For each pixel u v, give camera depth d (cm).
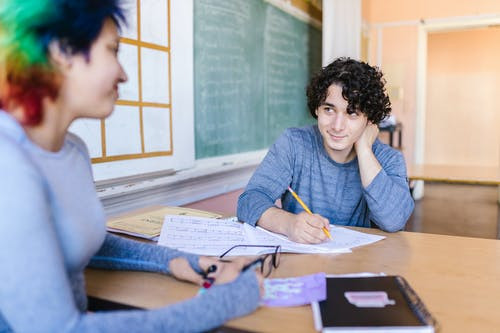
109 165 153
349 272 82
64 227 60
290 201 137
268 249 94
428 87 678
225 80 233
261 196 122
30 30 53
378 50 510
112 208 159
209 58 217
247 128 261
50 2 53
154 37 170
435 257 91
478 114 661
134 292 73
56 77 56
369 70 116
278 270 83
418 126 504
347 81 110
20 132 55
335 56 347
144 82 167
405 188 120
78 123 139
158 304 68
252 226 113
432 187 627
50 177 58
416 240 104
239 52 246
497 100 649
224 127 235
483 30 641
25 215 48
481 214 446
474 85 657
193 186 208
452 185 645
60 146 64
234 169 244
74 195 63
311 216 103
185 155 195
